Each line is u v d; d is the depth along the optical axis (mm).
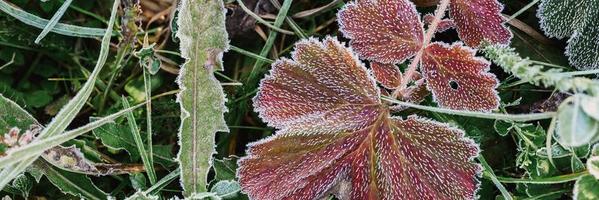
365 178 241
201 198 245
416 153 239
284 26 294
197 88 246
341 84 240
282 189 242
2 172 230
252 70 284
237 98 287
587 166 230
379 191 241
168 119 292
